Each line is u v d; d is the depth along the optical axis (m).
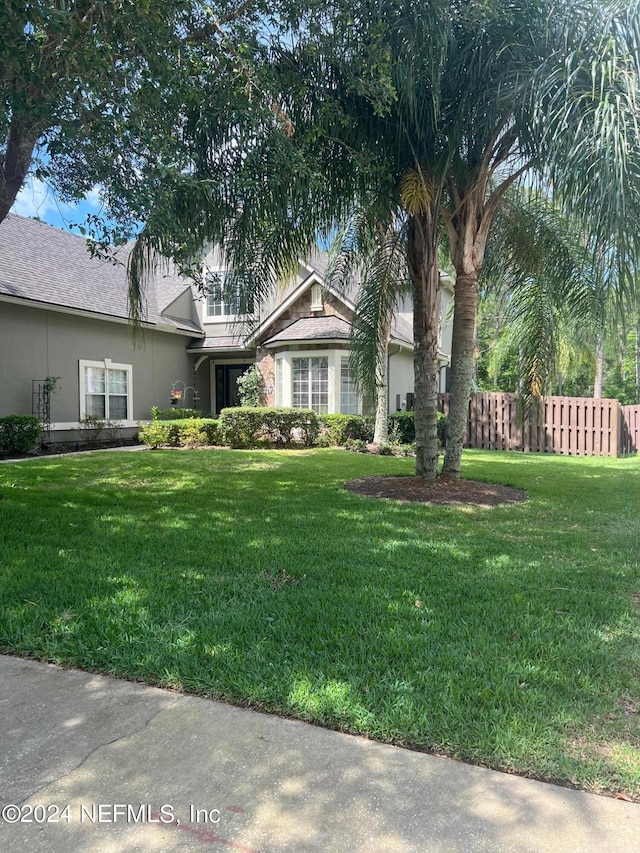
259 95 5.30
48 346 13.13
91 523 5.64
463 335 7.81
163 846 1.72
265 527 5.51
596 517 6.17
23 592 3.71
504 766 2.07
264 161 5.89
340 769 2.06
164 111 5.01
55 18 3.62
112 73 4.31
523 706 2.41
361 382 9.11
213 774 2.04
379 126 6.47
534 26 5.82
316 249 9.56
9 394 12.25
